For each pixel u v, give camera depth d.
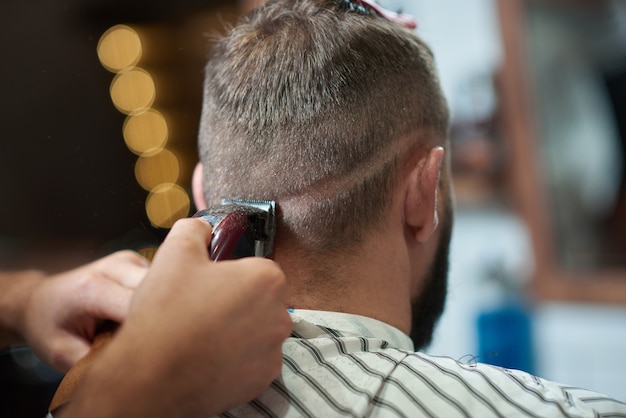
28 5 1.14
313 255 0.53
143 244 0.89
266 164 0.53
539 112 1.24
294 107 0.53
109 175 0.90
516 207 1.25
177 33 1.01
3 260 1.27
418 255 0.59
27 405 1.11
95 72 1.02
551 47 1.24
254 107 0.54
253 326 0.39
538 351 1.22
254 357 0.40
